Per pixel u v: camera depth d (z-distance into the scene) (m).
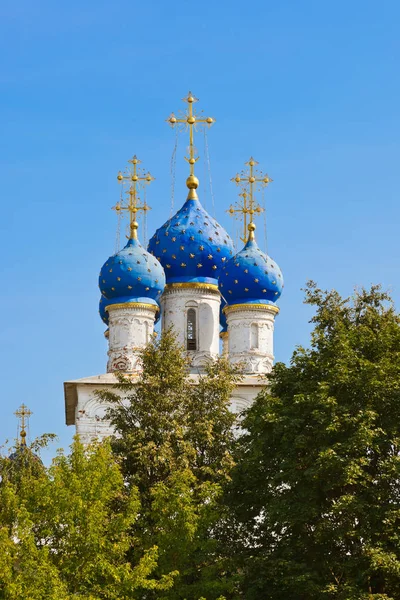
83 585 53.56
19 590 50.78
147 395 61.28
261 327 84.44
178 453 59.38
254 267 84.56
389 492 54.81
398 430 56.16
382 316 60.06
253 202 90.25
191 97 91.38
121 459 59.12
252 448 59.34
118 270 83.31
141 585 53.19
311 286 61.78
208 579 55.62
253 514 58.88
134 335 82.94
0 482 61.06
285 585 54.47
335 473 54.72
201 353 85.31
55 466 55.91
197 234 87.19
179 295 86.44
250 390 80.56
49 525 54.22
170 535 55.78
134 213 88.31
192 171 90.44
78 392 79.38
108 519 57.09
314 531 55.28
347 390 56.94
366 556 52.88
